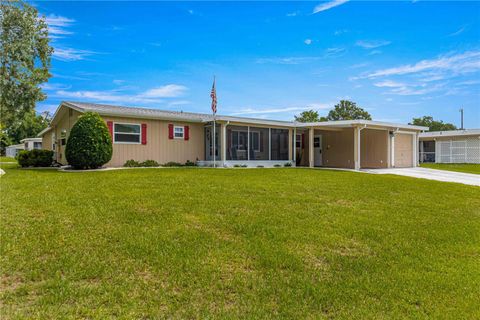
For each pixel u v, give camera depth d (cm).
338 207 641
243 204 625
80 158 1291
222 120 1574
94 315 256
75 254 365
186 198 655
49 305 268
